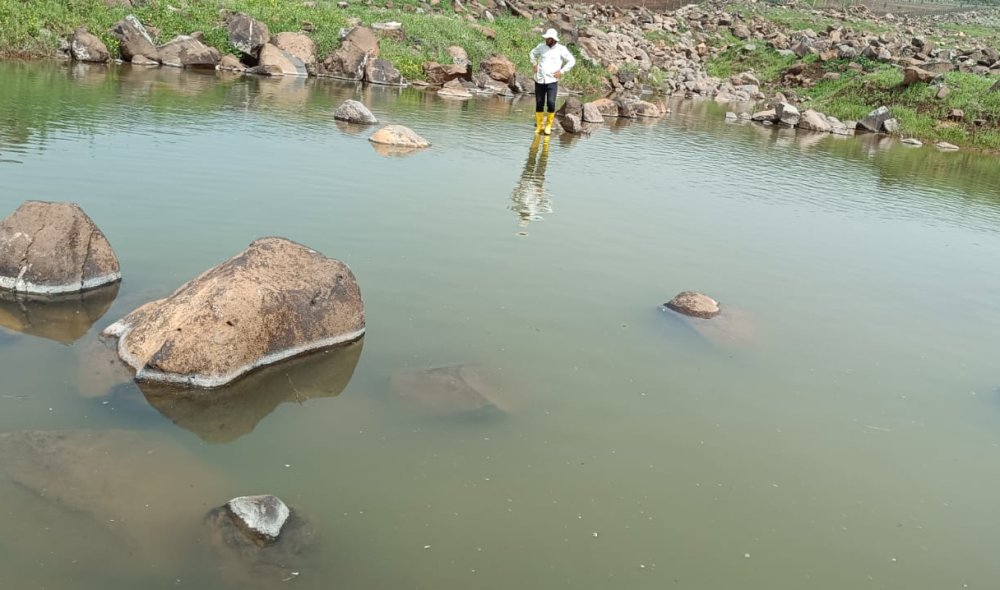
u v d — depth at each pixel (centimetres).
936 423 569
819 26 4731
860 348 690
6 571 349
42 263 636
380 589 362
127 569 358
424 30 2766
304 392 533
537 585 374
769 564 406
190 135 1247
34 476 408
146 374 523
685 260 884
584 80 2936
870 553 423
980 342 732
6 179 886
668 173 1402
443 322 648
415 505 423
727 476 477
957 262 1014
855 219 1202
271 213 874
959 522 458
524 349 615
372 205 955
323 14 2633
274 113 1551
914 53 3350
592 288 762
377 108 1816
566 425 515
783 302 786
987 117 2525
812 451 515
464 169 1232
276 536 383
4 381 501
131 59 2117
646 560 399
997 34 5556
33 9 2045
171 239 762
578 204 1087
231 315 537
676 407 552
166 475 425
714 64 3859
